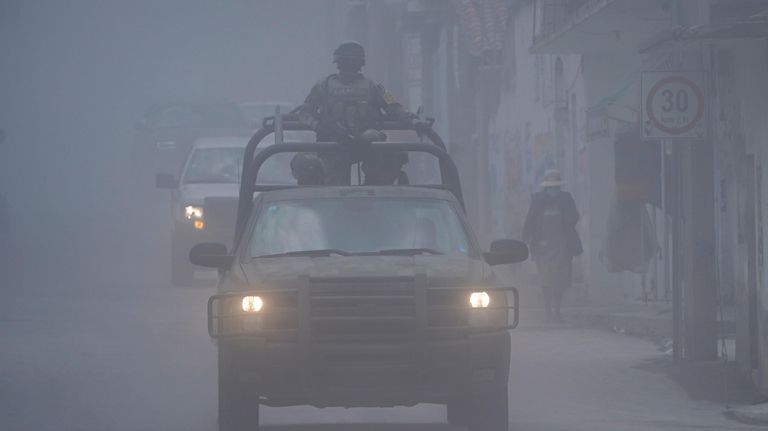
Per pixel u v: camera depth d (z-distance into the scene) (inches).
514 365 1339.8
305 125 1084.5
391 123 1093.8
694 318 1317.7
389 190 967.0
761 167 1183.6
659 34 1212.5
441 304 844.0
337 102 1080.8
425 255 909.2
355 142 1012.5
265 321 837.8
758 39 1189.1
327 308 830.5
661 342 1515.7
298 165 1045.8
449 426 1001.5
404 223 939.3
